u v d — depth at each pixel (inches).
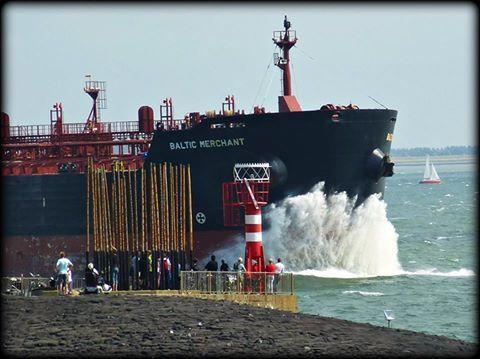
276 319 5954.7
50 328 5669.3
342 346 5324.8
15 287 7623.0
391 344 5433.1
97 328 5644.7
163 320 5826.8
